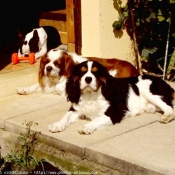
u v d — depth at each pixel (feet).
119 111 8.91
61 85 10.40
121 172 7.56
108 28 11.34
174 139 8.14
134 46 11.96
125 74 10.62
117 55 11.68
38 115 9.42
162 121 8.80
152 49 11.83
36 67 11.42
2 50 13.25
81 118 9.16
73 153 8.13
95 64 8.80
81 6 11.29
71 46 11.91
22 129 8.89
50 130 8.56
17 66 11.51
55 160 8.30
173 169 7.19
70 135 8.42
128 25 11.76
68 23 11.82
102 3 11.09
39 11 14.48
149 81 9.37
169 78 11.71
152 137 8.24
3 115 9.46
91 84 8.63
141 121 8.95
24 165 8.38
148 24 11.83
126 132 8.47
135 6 11.60
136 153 7.68
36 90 10.75
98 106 8.89
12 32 14.67
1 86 10.42
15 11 14.87
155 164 7.33
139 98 9.35
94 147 7.92
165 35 11.86
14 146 8.96
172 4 11.30
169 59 11.86
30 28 14.58
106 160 7.70
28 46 12.55
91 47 11.43
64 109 9.72
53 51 10.55
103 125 8.65
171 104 9.26
